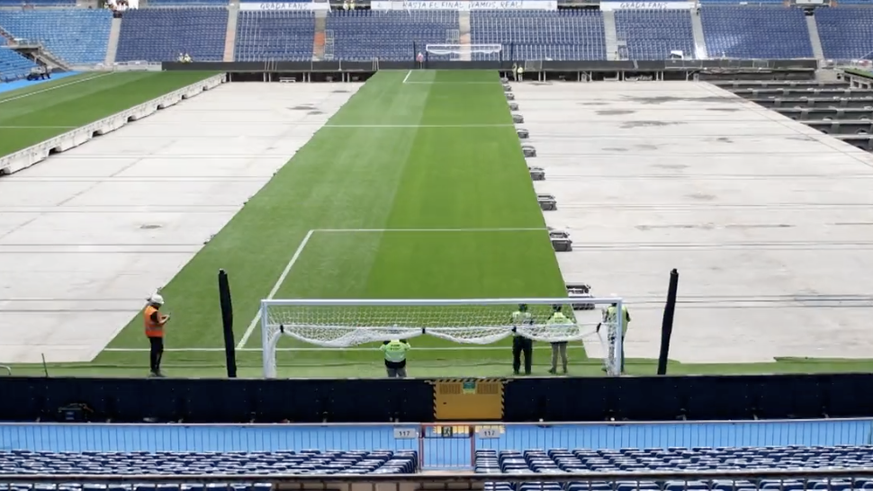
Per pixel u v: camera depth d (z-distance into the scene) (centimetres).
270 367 2102
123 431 1875
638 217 3538
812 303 2666
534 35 8919
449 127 5284
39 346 2362
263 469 1431
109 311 2592
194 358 2250
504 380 1923
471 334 2262
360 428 1892
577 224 3453
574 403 1928
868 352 2334
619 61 8000
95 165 4434
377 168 4244
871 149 5272
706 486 1331
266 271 2856
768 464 1443
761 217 3512
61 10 9069
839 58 8800
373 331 2141
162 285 2781
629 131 5306
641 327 2494
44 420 1931
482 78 7688
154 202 3738
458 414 1934
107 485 1070
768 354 2319
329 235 3219
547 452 1653
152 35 9012
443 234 3222
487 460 1594
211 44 8969
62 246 3173
